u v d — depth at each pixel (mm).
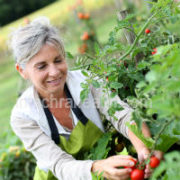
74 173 2055
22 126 2383
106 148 2484
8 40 2467
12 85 11859
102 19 13953
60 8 22750
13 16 31062
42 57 2109
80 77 2459
